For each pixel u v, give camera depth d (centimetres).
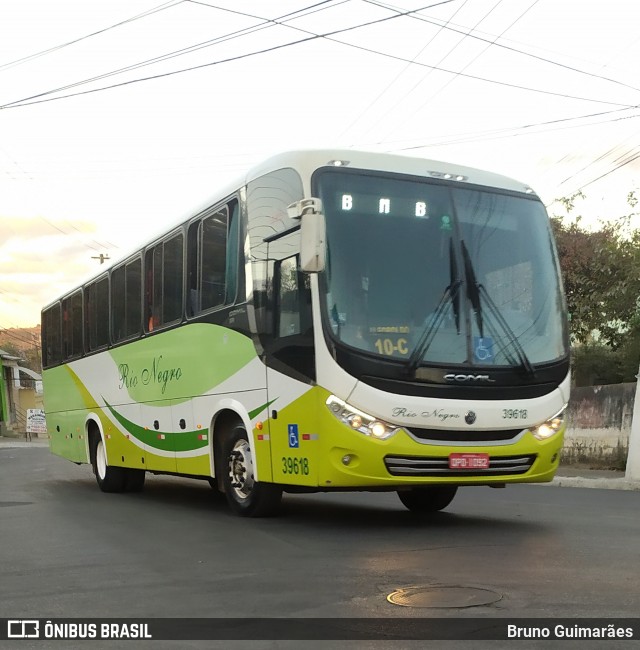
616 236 1955
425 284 817
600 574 598
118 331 1330
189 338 1059
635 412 1388
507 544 733
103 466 1408
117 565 688
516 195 902
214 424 993
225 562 679
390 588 565
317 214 771
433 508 991
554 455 848
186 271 1078
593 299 1966
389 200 834
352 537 787
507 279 856
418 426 779
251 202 915
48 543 819
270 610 519
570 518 915
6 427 5203
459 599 530
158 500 1249
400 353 786
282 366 841
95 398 1432
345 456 771
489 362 816
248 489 934
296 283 825
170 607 537
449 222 849
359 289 797
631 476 1376
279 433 845
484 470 805
